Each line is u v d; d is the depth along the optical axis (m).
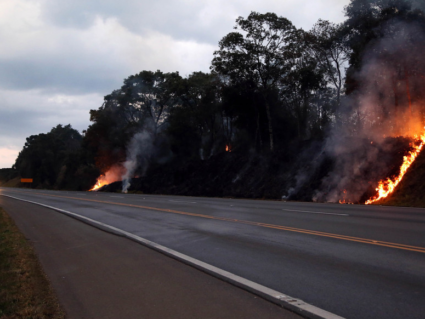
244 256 7.75
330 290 5.41
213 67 37.81
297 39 35.28
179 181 44.78
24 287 5.96
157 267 7.11
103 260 7.92
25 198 33.34
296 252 7.97
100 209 19.62
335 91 40.53
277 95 41.53
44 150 96.62
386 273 6.22
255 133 42.81
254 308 4.81
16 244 9.96
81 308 5.03
